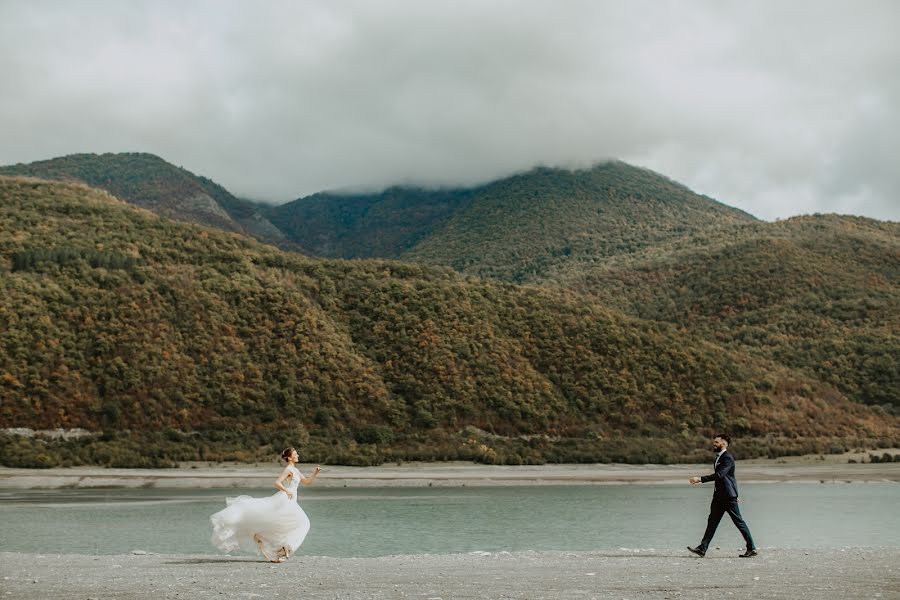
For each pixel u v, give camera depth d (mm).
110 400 79375
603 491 66438
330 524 43281
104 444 74688
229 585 15688
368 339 100750
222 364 88250
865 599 13773
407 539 37375
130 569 18750
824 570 18078
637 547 34719
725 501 21219
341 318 104250
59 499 55719
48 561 21031
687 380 101938
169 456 75375
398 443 86125
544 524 43938
